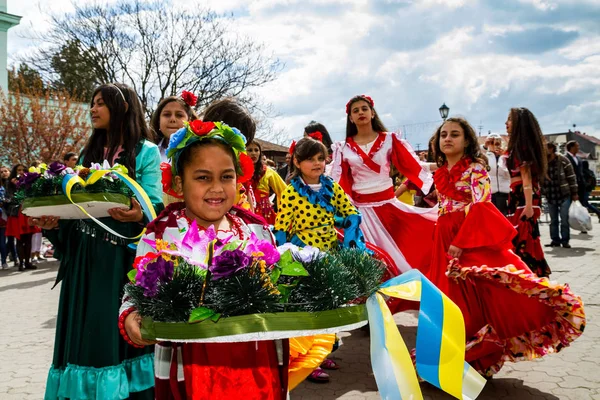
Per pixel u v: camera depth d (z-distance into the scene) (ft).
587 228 31.73
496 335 10.55
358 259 6.10
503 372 12.09
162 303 4.99
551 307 10.23
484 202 11.48
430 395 10.69
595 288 19.97
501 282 10.28
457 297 10.96
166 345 6.14
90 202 7.56
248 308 5.00
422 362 6.15
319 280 5.35
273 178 17.08
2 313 20.27
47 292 24.90
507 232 11.23
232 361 5.62
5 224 33.42
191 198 6.26
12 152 69.56
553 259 27.86
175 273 5.11
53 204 7.54
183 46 82.23
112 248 8.35
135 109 9.10
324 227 12.76
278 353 6.25
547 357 12.94
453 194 12.10
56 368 8.29
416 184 16.75
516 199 19.24
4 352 14.90
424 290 6.47
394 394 5.60
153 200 8.78
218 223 6.63
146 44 81.87
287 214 12.72
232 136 6.39
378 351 5.82
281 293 5.32
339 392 11.19
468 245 11.32
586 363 12.38
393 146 16.51
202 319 4.94
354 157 16.31
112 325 8.14
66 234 8.54
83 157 9.25
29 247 33.01
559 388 10.98
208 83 84.28
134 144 8.89
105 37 80.79
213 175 6.22
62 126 72.28
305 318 5.18
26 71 82.38
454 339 6.31
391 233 15.96
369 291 5.81
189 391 5.65
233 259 5.06
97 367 8.02
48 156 59.26
